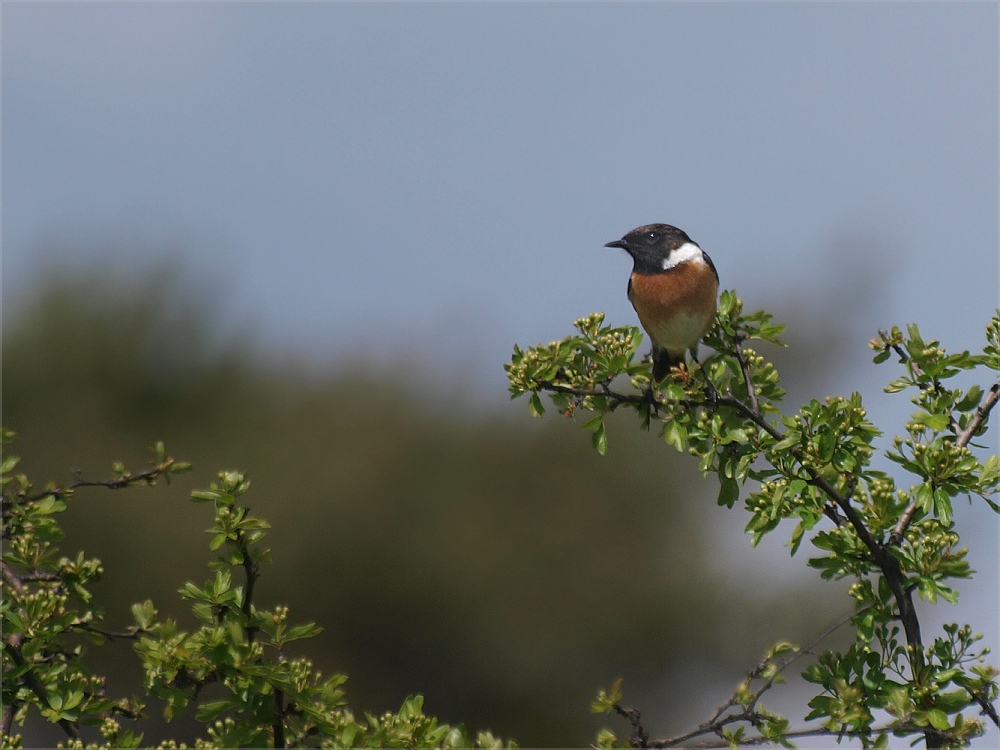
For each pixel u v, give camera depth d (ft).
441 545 72.08
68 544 70.85
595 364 17.25
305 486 73.41
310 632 14.53
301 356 83.15
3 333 78.54
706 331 25.73
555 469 74.49
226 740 14.12
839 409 15.58
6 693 14.97
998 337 16.26
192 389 79.56
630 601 71.10
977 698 14.19
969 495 15.25
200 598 14.39
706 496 75.05
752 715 14.14
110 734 14.84
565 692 72.13
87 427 75.87
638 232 26.02
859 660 14.71
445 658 72.54
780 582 70.69
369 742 13.76
